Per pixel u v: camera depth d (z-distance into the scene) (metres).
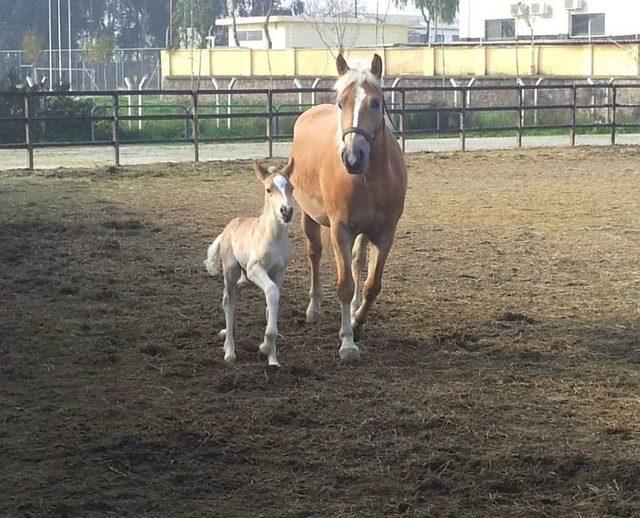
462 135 24.64
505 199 16.34
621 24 47.03
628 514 4.98
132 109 34.69
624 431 6.05
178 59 52.88
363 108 7.26
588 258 11.52
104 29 83.69
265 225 7.05
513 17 51.00
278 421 6.18
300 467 5.50
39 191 16.88
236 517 4.91
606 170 20.64
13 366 7.24
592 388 6.91
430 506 5.04
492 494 5.18
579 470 5.47
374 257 7.85
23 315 8.70
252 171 19.97
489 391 6.82
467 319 8.77
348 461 5.59
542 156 23.34
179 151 25.64
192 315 8.81
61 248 11.77
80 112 28.38
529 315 8.93
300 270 10.91
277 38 59.78
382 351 7.80
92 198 16.11
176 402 6.56
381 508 5.01
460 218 14.39
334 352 7.75
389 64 46.97
